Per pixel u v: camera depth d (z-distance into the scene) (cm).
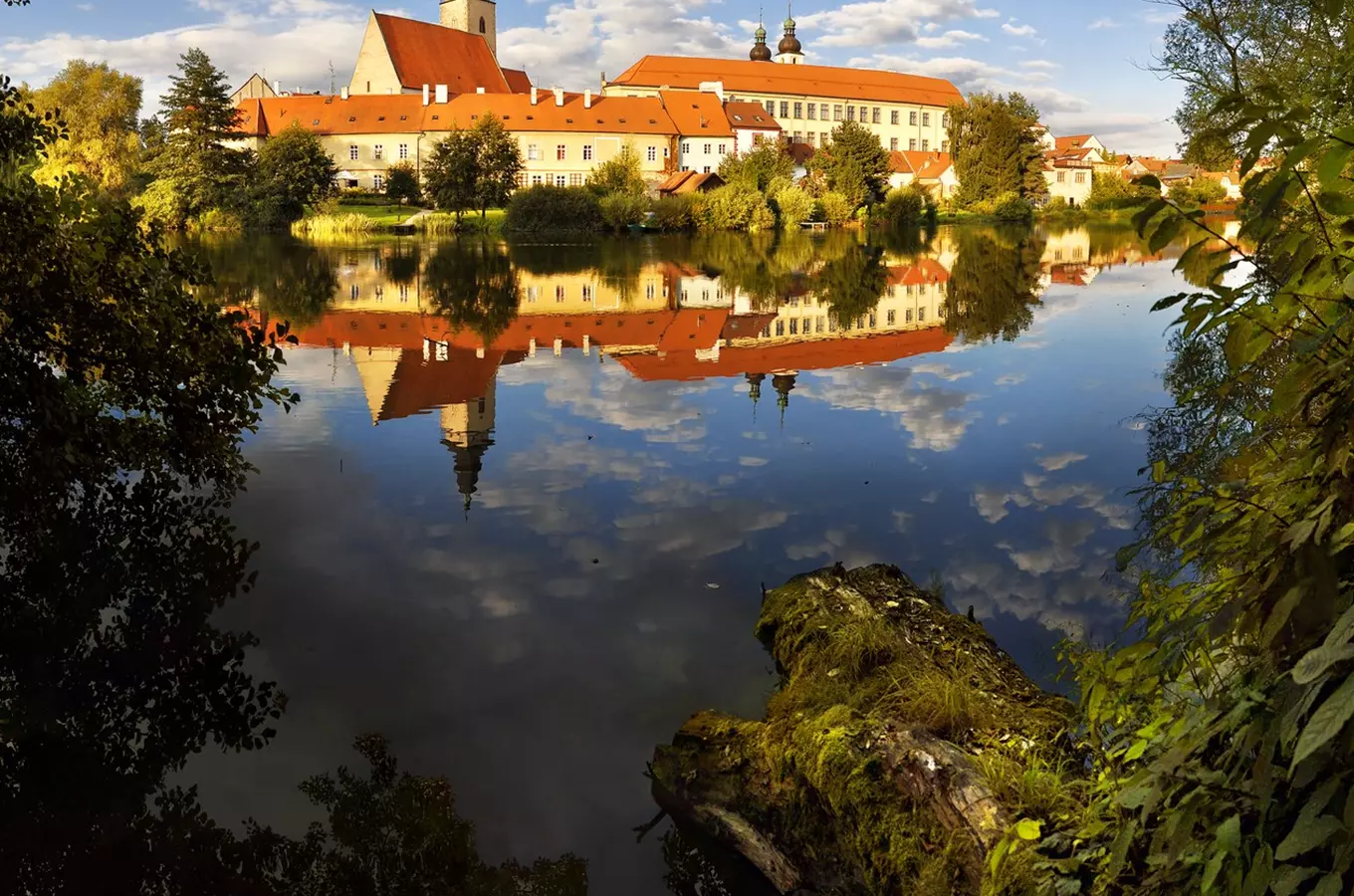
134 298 855
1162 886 248
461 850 437
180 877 423
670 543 806
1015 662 570
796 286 3203
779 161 8900
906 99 14525
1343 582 202
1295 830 186
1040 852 329
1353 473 201
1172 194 223
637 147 10125
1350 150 186
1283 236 238
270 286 3117
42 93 6656
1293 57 1078
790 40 15262
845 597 615
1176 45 1238
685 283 3341
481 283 3303
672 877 430
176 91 7062
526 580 728
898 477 983
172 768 499
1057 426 1176
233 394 930
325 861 432
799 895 432
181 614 673
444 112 9981
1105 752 347
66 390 877
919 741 420
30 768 502
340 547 798
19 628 645
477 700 559
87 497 891
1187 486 283
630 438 1162
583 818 462
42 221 796
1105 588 686
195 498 909
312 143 7369
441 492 946
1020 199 9350
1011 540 793
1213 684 246
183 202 6838
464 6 12056
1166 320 2133
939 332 2038
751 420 1252
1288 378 210
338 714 550
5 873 431
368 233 6775
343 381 1546
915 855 390
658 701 559
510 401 1391
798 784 456
